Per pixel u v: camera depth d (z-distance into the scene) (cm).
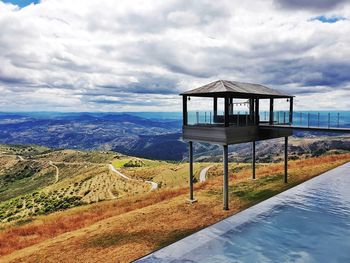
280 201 2119
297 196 2214
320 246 1483
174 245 1480
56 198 10944
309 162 3722
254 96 2322
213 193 2505
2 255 1669
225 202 1997
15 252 1644
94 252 1447
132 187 10700
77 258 1389
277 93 2500
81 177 14362
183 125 2380
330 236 1583
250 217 1841
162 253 1403
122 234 1670
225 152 2034
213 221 1783
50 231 2169
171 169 12406
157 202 2611
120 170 14525
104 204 3284
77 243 1599
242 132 2161
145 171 13225
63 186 13150
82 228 1988
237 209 1994
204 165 11312
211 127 2125
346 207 1975
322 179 2662
